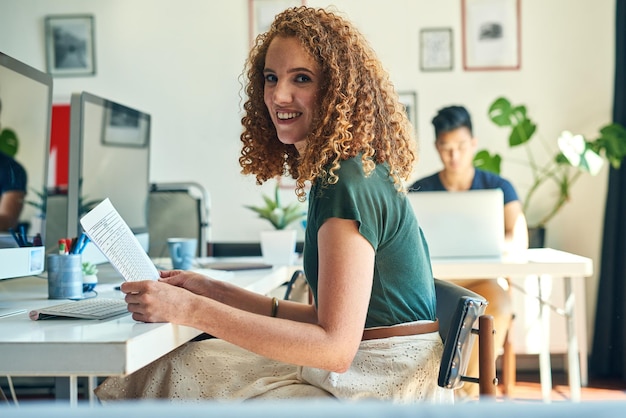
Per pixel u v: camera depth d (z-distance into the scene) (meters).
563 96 4.35
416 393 1.30
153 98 4.48
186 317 1.23
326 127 1.36
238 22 4.46
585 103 4.34
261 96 1.64
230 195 4.45
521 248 3.04
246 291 1.58
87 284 1.75
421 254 1.39
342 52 1.41
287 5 4.43
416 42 4.39
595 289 4.30
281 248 2.63
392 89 1.47
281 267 2.53
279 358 1.21
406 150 1.47
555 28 4.35
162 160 4.48
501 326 3.09
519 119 4.07
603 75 4.33
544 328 2.96
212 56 4.47
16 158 1.58
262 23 4.45
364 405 0.24
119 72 4.49
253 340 1.21
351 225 1.25
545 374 2.97
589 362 4.24
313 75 1.42
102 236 1.42
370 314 1.34
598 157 3.93
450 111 3.72
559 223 4.34
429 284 1.41
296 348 1.20
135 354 1.08
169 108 4.48
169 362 1.45
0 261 1.47
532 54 4.36
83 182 1.94
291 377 1.42
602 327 4.18
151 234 3.35
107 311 1.34
